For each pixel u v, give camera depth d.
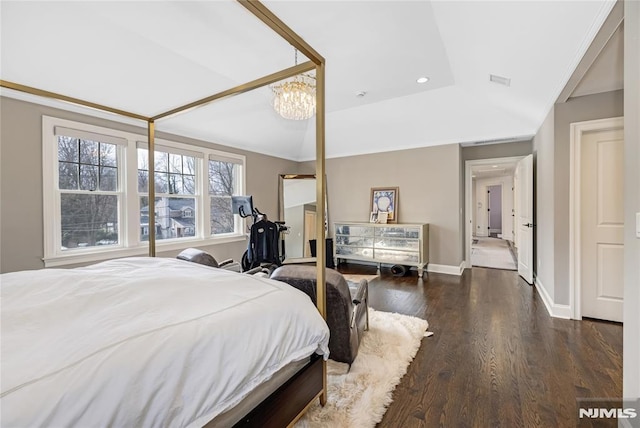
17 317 1.02
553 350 2.25
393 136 4.99
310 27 2.25
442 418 1.56
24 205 2.71
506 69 2.66
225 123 4.28
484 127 4.38
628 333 1.36
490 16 1.95
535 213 4.20
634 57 1.31
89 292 1.25
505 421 1.53
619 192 2.75
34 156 2.76
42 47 2.26
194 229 4.38
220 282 1.46
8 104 2.61
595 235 2.85
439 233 4.92
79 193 3.11
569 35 1.87
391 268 4.96
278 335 1.22
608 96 2.70
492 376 1.92
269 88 3.46
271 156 5.65
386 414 1.59
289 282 1.85
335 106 4.35
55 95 2.23
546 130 3.32
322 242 1.67
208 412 0.94
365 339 2.40
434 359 2.14
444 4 1.97
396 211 5.20
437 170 4.90
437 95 3.96
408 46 2.60
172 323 1.01
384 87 3.62
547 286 3.28
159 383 0.84
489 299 3.51
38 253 2.79
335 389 1.75
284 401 1.28
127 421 0.77
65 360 0.78
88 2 1.93
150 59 2.65
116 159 3.43
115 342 0.87
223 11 2.03
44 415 0.66
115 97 2.98
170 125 3.86
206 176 4.45
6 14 1.95
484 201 10.87
